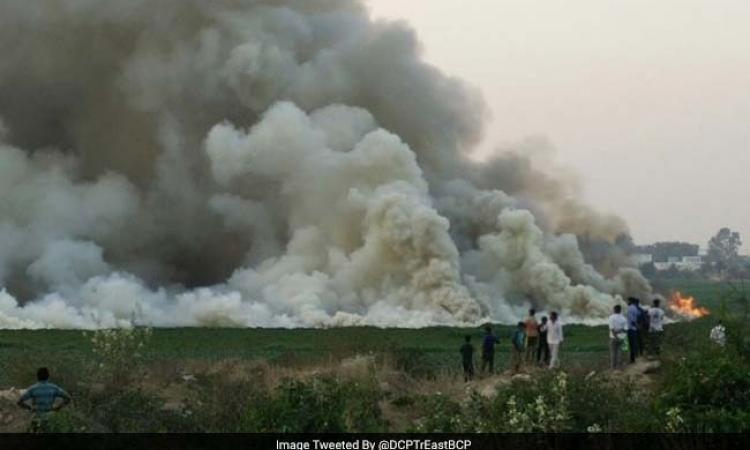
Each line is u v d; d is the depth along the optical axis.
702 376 17.89
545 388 21.73
